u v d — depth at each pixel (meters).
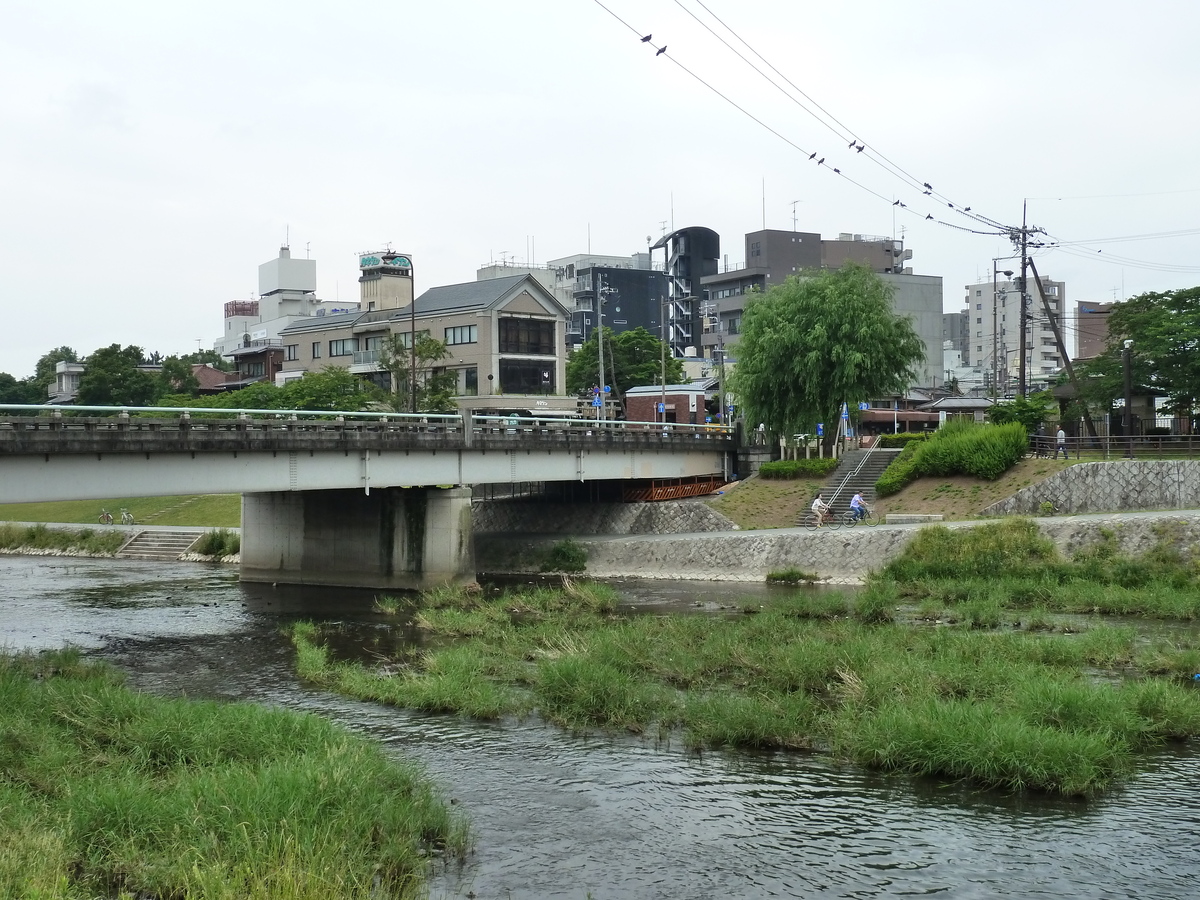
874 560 52.00
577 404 95.88
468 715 27.72
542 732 26.09
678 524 66.38
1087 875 17.56
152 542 78.19
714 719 25.20
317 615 47.50
